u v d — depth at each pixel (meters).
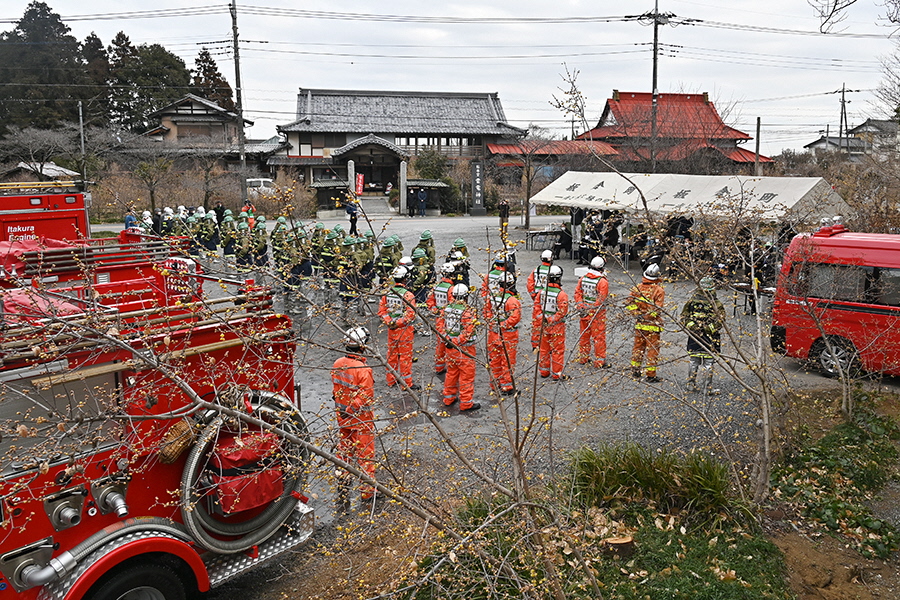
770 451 7.45
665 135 31.44
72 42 57.16
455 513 5.42
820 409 9.31
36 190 8.88
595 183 23.66
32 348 3.89
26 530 4.26
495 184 46.50
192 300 5.21
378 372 11.50
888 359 10.37
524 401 9.80
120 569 4.62
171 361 4.78
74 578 4.33
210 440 5.04
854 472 7.61
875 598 5.71
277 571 5.97
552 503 5.27
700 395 9.98
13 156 35.38
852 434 8.41
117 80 53.09
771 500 7.00
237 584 5.80
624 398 9.85
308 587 5.65
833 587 5.83
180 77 54.25
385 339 12.77
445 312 9.56
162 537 4.71
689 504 6.41
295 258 5.42
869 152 22.23
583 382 10.67
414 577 4.36
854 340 10.69
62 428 3.90
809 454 7.88
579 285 11.18
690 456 6.95
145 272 7.11
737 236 9.17
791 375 10.98
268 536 5.59
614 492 6.59
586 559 5.13
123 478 4.70
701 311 9.44
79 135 37.56
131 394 4.61
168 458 4.80
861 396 9.44
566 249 24.06
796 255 11.10
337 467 4.40
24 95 47.59
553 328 10.62
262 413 5.20
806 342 11.20
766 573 5.68
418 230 32.53
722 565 5.69
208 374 5.01
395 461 7.29
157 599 4.87
